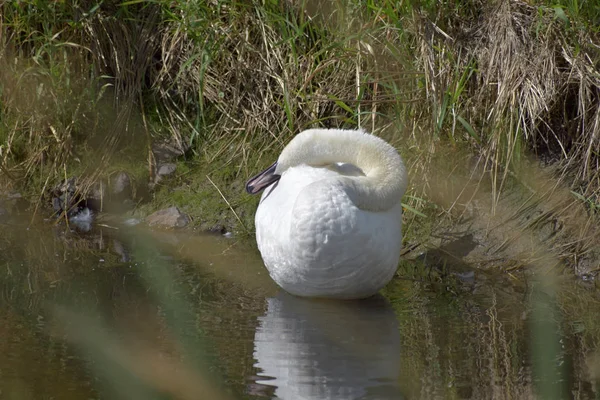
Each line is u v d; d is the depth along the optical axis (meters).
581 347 7.01
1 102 12.15
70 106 12.12
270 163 11.59
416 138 10.99
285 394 5.99
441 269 9.55
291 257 8.03
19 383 6.13
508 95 10.56
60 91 12.04
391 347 7.00
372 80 10.98
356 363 6.63
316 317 7.80
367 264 8.01
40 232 10.53
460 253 9.89
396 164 8.30
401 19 11.23
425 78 10.79
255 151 11.78
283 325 7.54
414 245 10.10
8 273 8.92
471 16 11.36
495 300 8.43
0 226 10.67
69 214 11.28
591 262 9.52
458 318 7.82
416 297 8.52
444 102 10.37
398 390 6.09
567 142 10.77
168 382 6.18
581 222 9.95
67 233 10.54
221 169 11.75
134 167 11.88
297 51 12.03
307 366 6.54
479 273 9.46
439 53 11.01
